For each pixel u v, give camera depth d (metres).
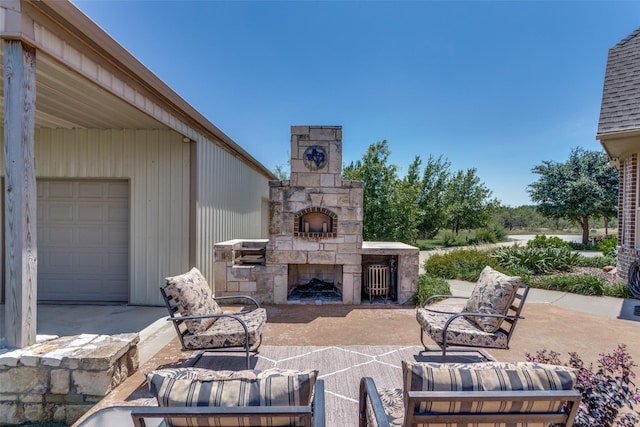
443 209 17.53
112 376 2.75
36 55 2.80
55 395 2.69
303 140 5.49
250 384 1.26
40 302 5.59
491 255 8.91
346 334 4.12
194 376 1.36
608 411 1.71
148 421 1.57
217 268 5.59
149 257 5.57
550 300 5.74
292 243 5.54
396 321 4.65
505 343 2.96
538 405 1.29
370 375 3.02
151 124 5.27
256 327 3.13
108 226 5.62
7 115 2.65
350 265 5.53
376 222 11.63
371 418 1.71
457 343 3.02
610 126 5.98
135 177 5.57
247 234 9.38
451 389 1.29
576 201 15.80
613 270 7.92
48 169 5.55
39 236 5.60
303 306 5.42
